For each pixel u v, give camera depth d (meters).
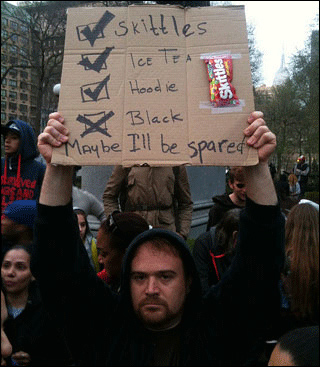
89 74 1.66
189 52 1.68
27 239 2.53
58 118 1.61
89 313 1.62
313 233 2.43
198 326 1.59
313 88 25.84
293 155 37.91
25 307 2.13
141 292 1.53
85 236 3.48
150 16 1.71
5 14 27.56
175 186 4.04
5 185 3.71
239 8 1.70
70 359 2.07
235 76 1.63
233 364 1.59
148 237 1.59
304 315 2.36
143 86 1.65
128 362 1.53
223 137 1.59
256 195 1.56
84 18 1.71
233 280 1.60
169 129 1.61
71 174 1.60
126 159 1.58
